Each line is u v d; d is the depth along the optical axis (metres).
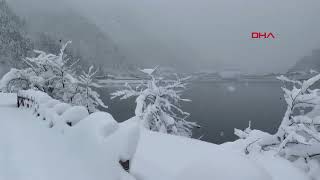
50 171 5.33
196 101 72.88
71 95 20.42
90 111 20.55
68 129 7.50
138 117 11.34
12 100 19.66
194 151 6.42
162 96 12.62
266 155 6.43
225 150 2.80
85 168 4.96
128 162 4.43
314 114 7.34
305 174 5.86
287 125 7.12
